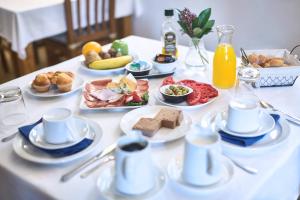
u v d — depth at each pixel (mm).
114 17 2670
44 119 845
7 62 3045
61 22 2383
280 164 812
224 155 829
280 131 912
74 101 1133
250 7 2346
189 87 1123
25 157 822
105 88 1159
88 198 711
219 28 1185
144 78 1271
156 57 1326
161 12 2832
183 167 724
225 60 1154
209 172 690
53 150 832
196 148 674
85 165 798
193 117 1008
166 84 1165
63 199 714
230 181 721
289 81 1169
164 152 851
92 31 2629
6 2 2336
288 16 2205
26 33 2221
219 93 1133
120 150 657
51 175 785
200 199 701
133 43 1654
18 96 1040
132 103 1063
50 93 1165
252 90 1131
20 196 818
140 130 901
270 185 792
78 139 867
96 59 1355
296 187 958
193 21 1250
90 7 2508
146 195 686
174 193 714
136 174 664
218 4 2480
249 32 2422
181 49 1576
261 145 851
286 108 1046
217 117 955
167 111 980
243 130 864
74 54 2510
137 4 2820
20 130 907
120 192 691
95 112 1054
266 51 1285
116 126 973
